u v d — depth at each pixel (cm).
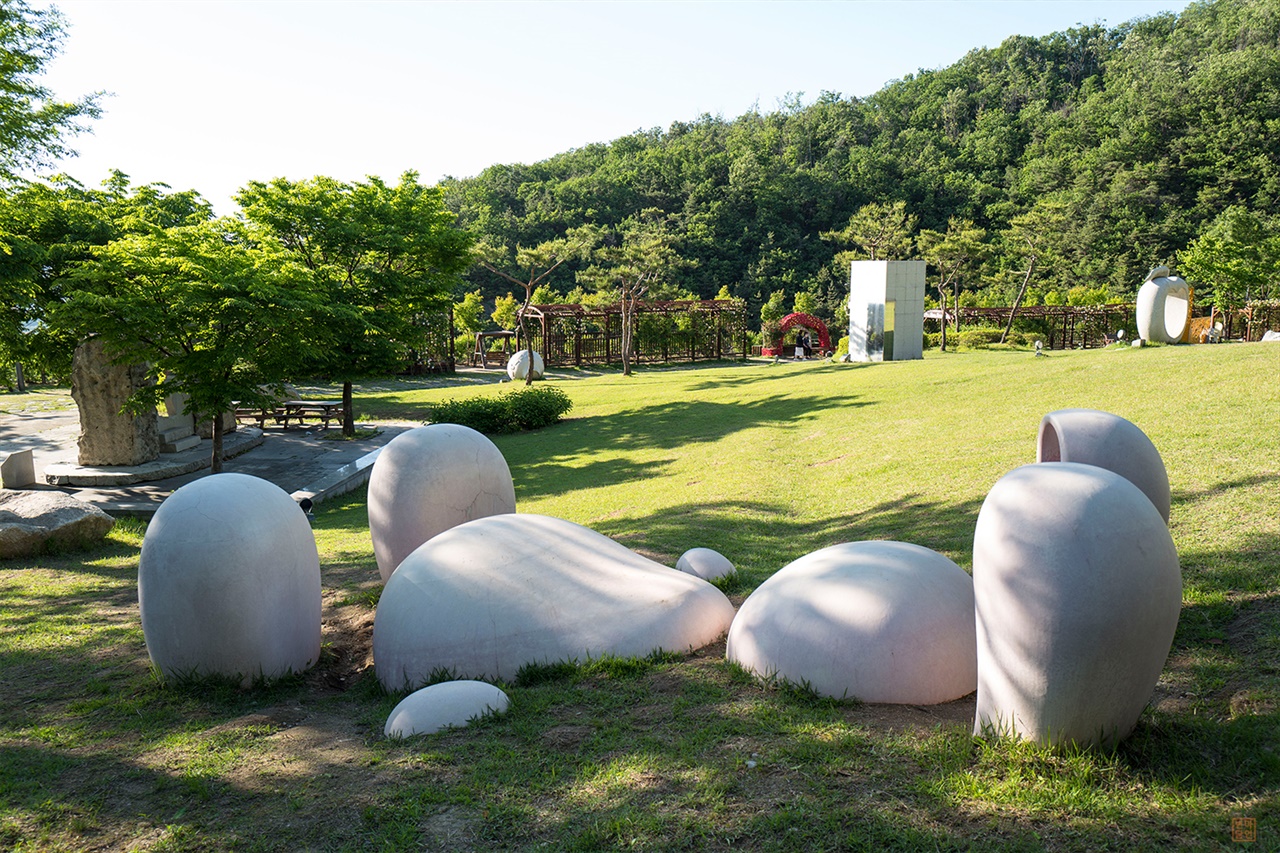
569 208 8731
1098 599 326
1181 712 394
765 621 482
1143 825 304
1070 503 339
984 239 7838
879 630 442
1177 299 2275
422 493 703
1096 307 5291
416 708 443
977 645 377
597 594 554
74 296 1417
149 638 546
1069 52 11425
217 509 538
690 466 1447
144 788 396
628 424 2069
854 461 1258
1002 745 359
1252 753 346
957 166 9125
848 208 8819
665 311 4866
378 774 387
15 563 991
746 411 1972
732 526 979
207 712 503
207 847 336
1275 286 3781
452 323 4275
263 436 2186
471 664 519
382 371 2242
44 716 510
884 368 2466
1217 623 485
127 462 1692
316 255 2258
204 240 1620
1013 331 5188
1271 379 1239
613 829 324
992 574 357
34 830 359
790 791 344
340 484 1627
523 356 3831
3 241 1719
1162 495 502
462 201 9256
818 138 10819
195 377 1557
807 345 5991
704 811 333
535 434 2117
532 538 591
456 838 328
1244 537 616
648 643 533
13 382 3391
